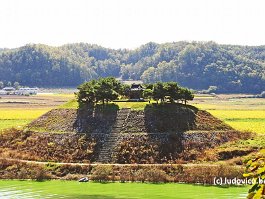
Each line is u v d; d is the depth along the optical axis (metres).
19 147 84.31
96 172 72.94
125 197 59.34
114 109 88.94
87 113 88.88
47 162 78.69
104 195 60.84
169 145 79.69
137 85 99.12
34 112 136.88
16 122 114.31
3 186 68.31
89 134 83.69
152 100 95.25
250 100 199.88
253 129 98.62
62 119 89.69
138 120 85.44
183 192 62.44
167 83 91.69
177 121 85.69
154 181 70.62
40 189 65.75
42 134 86.31
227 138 84.62
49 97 197.38
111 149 79.75
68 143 82.62
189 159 77.00
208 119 89.25
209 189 64.56
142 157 77.56
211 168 70.94
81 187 67.25
